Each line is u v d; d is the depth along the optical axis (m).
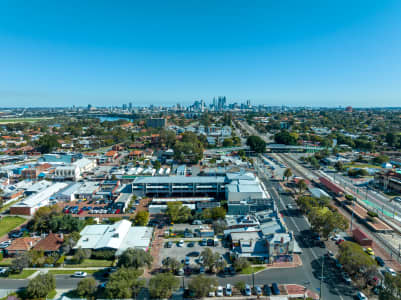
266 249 83.94
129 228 97.56
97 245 85.31
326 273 77.00
